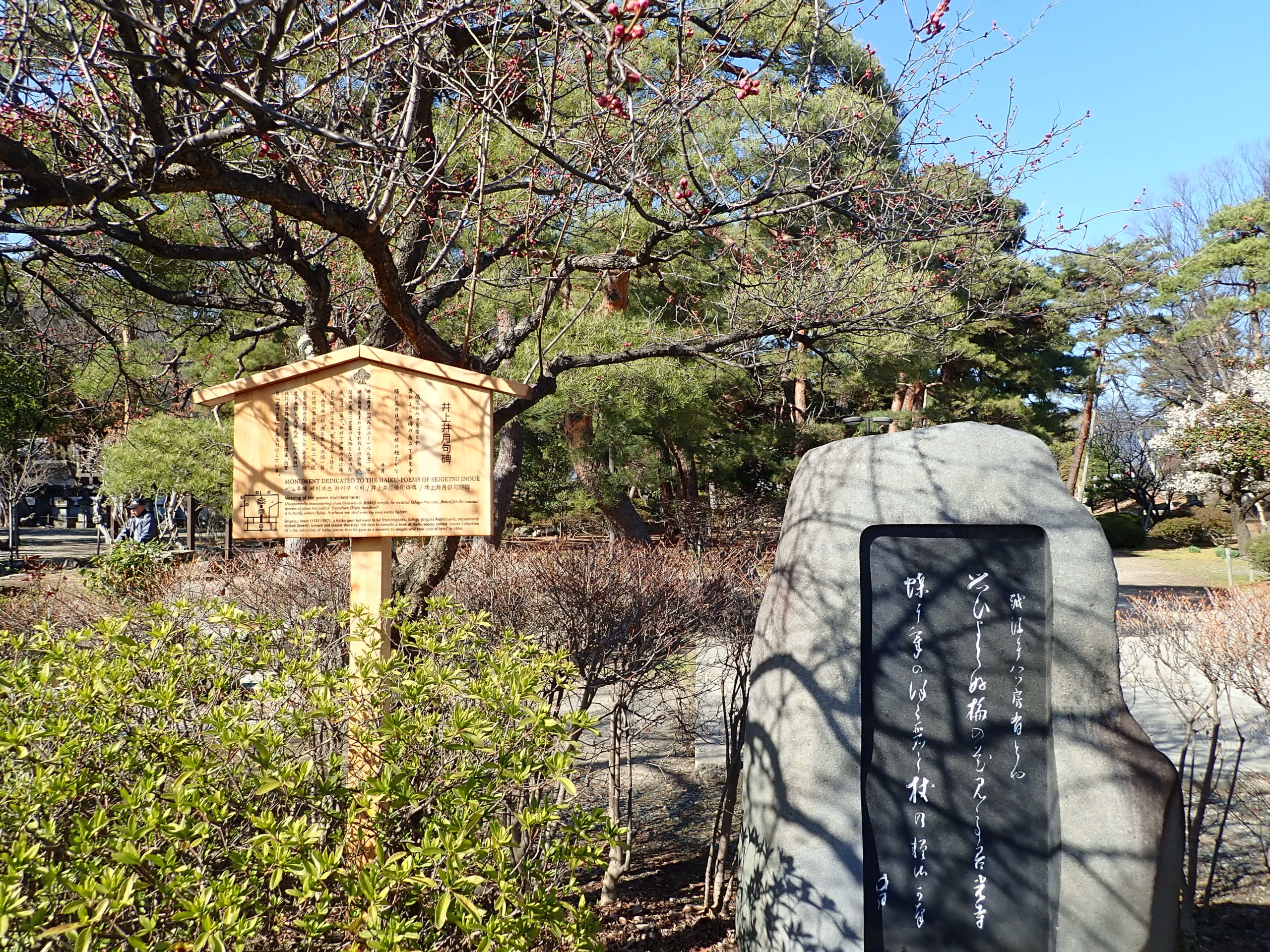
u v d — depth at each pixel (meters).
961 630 3.05
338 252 5.31
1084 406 24.81
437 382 2.96
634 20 2.42
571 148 4.30
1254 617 4.32
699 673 5.70
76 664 2.40
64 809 2.17
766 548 10.20
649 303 8.80
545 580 4.16
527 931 1.96
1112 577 3.03
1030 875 2.95
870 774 2.99
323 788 2.09
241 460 2.98
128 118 3.37
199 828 1.86
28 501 25.56
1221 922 3.72
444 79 3.32
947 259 5.70
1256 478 18.94
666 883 4.02
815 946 2.83
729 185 5.34
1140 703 6.68
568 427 11.05
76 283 4.89
